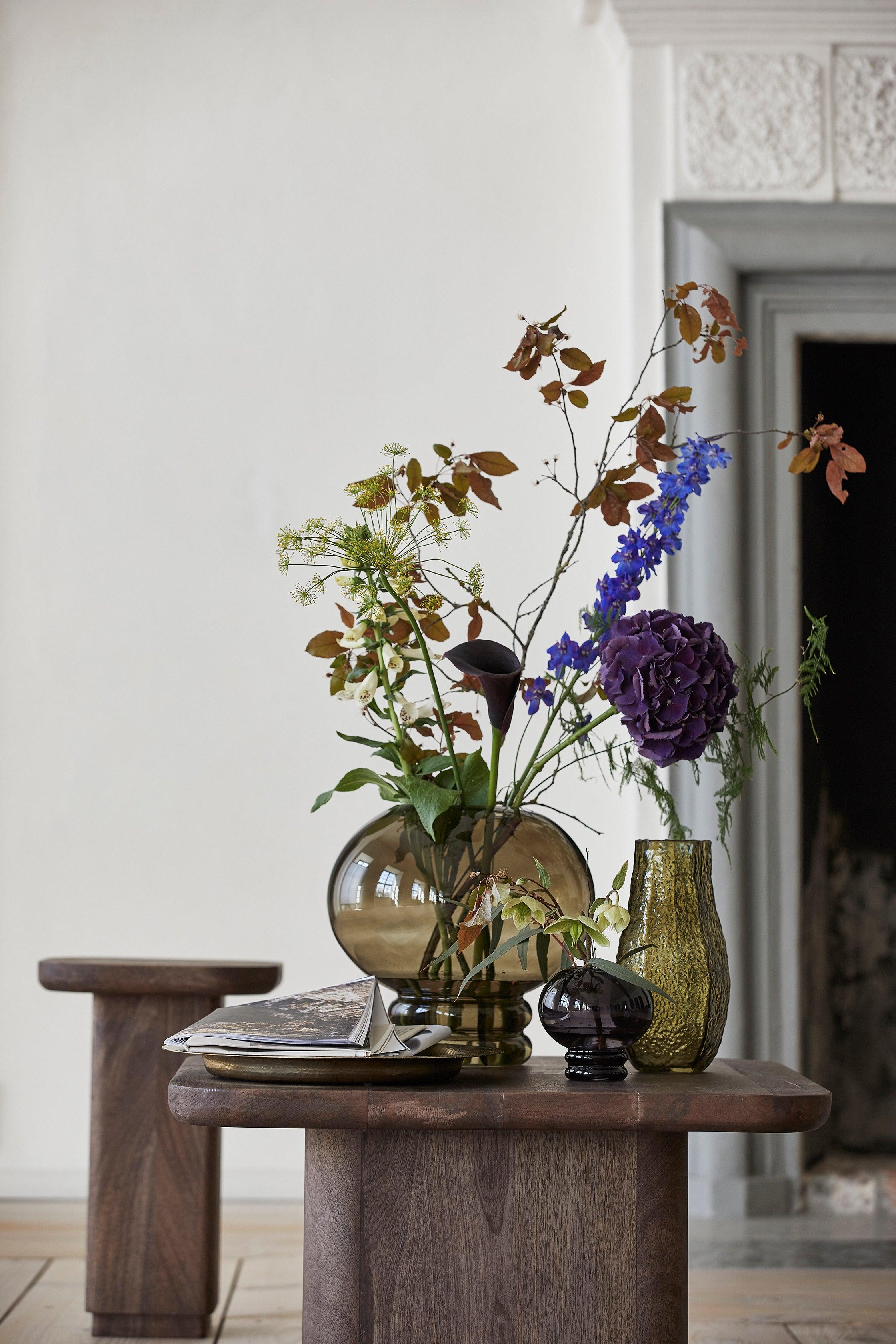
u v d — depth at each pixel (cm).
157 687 294
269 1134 282
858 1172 287
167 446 300
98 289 303
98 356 302
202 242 304
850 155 295
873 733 319
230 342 302
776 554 296
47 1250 241
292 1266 230
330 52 308
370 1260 114
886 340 302
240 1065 112
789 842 288
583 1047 119
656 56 297
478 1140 116
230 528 298
